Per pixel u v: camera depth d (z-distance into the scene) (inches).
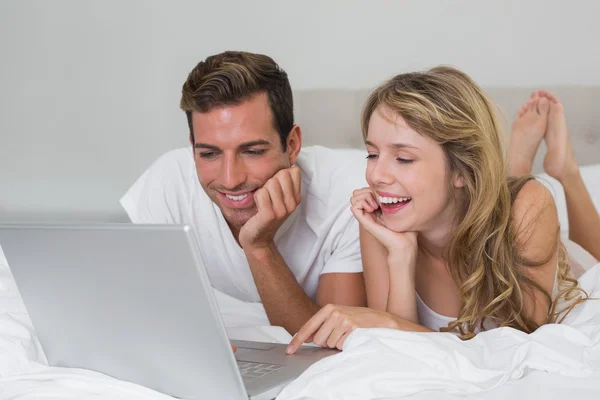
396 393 34.8
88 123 96.9
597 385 35.7
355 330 40.9
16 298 50.3
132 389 35.5
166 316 33.2
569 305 52.7
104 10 94.3
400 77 52.2
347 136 83.1
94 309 35.8
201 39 90.4
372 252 57.5
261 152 60.4
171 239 30.9
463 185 51.9
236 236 69.2
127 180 95.9
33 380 37.4
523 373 38.0
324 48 83.5
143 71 93.5
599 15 73.5
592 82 74.5
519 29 76.5
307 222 68.2
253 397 34.8
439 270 57.4
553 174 75.4
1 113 100.8
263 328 54.8
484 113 52.0
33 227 35.5
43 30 97.6
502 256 51.9
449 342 39.5
